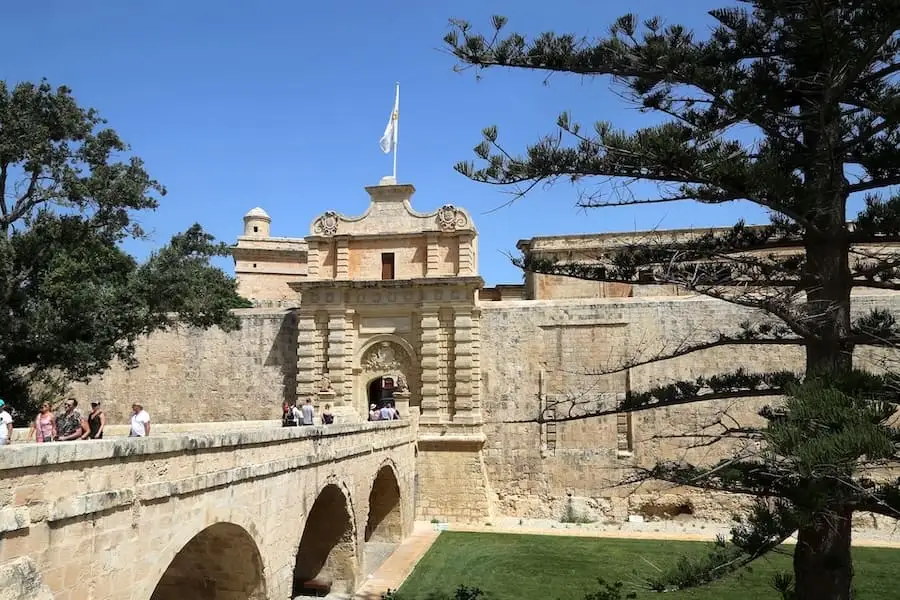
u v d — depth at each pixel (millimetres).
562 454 33438
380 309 34719
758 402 31734
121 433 25328
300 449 16984
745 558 10812
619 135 9789
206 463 12570
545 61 10484
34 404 24562
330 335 34906
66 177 21422
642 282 11609
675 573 10062
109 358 24203
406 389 34125
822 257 10422
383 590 22406
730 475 10188
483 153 10523
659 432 32688
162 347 37938
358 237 35469
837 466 6820
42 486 8664
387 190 35812
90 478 9547
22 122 20547
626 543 28469
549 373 34000
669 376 32812
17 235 21703
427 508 32594
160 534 11055
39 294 22109
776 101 10453
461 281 33531
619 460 32875
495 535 29953
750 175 9219
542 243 39594
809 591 9969
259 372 36812
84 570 9328
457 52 10531
